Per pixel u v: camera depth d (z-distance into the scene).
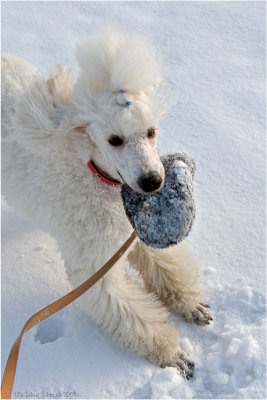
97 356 2.42
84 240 2.22
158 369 2.35
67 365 2.39
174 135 3.41
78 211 2.18
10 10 4.54
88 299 2.38
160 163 1.88
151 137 1.86
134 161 1.79
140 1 4.56
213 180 3.15
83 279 2.33
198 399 2.20
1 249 2.98
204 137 3.39
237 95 3.65
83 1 4.58
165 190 1.88
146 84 1.77
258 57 3.94
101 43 1.84
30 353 2.44
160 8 4.46
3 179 2.48
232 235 2.87
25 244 3.00
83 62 1.85
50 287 2.77
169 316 2.62
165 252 2.53
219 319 2.51
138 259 2.63
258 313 2.48
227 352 2.29
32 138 2.02
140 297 2.47
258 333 2.34
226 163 3.23
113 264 2.17
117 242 2.25
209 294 2.62
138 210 1.90
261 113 3.52
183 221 1.87
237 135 3.38
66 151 2.10
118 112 1.73
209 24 4.25
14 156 2.36
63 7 4.56
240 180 3.13
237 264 2.72
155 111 1.79
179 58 3.96
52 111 1.96
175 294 2.54
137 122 1.74
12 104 2.43
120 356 2.42
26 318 2.62
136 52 1.78
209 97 3.65
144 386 2.29
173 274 2.52
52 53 4.09
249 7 4.38
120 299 2.37
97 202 2.17
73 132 2.02
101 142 1.91
